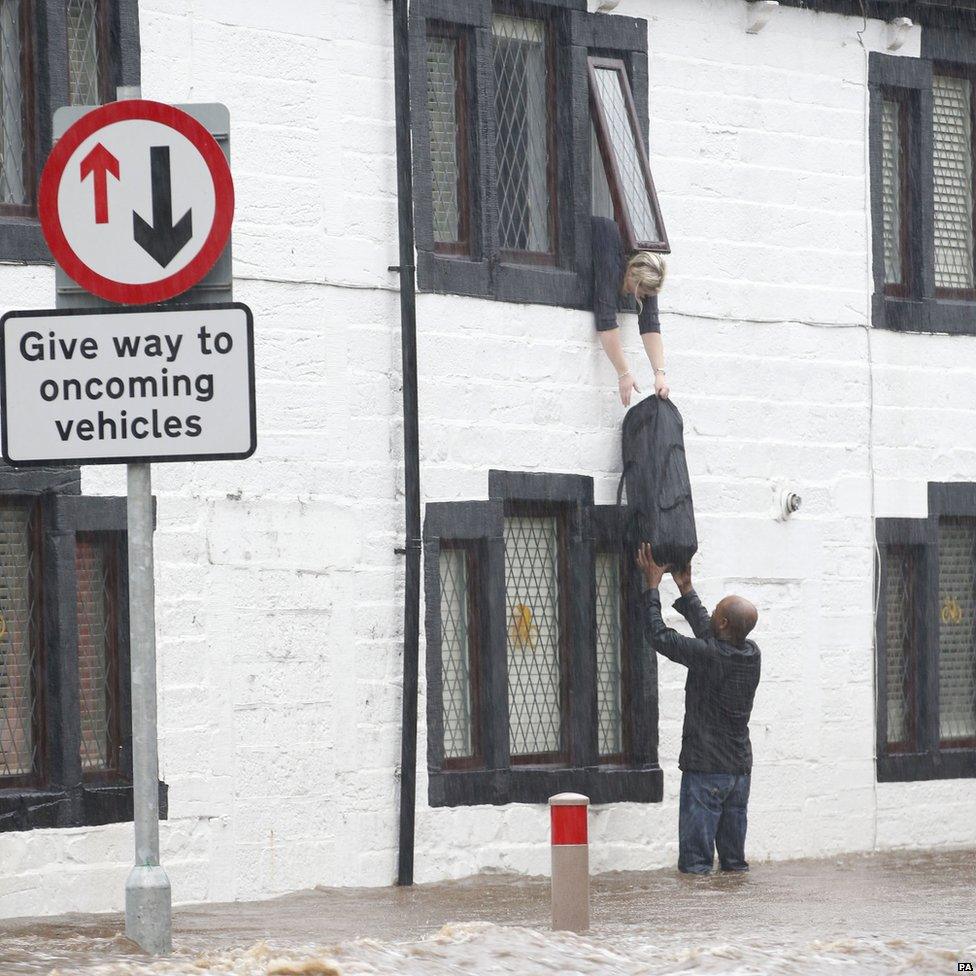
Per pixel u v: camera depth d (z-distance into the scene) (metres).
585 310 25.09
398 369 23.31
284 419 22.31
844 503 27.69
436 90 24.22
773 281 27.05
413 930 18.30
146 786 14.23
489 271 24.17
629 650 25.55
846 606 27.67
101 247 13.78
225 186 13.71
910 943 16.20
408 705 22.95
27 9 20.95
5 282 20.31
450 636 24.11
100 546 21.20
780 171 27.20
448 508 23.62
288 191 22.52
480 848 23.83
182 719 21.34
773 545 26.88
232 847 21.64
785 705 26.97
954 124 29.59
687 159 26.25
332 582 22.61
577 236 25.05
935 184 29.38
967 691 29.48
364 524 22.91
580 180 25.08
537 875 24.33
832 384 27.64
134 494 13.88
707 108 26.48
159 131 13.76
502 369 24.22
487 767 24.06
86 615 21.08
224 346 13.71
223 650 21.69
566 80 25.14
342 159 22.95
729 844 24.64
